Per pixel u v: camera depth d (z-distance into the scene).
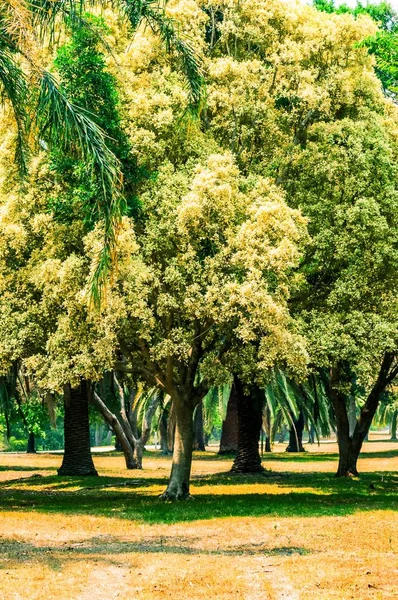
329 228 18.83
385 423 72.38
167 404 37.00
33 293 19.14
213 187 15.78
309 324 18.25
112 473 28.92
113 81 15.88
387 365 24.91
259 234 15.63
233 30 19.39
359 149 18.78
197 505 16.97
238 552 10.71
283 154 19.67
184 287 16.77
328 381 28.89
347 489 21.09
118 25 18.64
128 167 16.52
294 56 19.36
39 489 23.12
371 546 11.05
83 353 16.70
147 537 12.29
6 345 18.42
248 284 15.22
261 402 28.44
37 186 17.78
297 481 24.19
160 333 18.05
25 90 10.27
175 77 18.09
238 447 28.59
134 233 16.20
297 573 9.05
